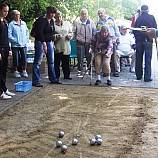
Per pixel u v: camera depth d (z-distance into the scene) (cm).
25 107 464
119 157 292
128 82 654
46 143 327
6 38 498
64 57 677
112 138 339
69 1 1018
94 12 1349
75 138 340
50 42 616
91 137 343
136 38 662
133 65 771
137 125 380
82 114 429
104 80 675
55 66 665
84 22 693
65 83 644
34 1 865
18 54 725
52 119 407
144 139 336
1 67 500
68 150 309
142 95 538
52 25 614
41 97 526
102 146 318
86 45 704
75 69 823
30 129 370
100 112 438
